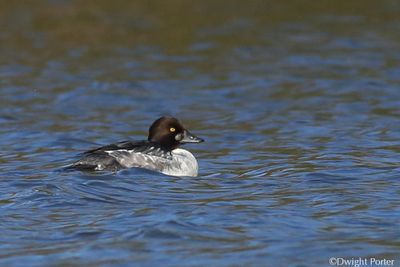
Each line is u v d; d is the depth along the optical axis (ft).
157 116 68.39
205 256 33.83
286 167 49.57
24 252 34.65
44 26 101.76
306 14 109.91
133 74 84.07
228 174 48.42
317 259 33.50
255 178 47.01
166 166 47.85
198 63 88.89
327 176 46.83
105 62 89.15
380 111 68.18
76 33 99.91
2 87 78.33
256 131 62.39
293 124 64.34
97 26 102.27
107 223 37.99
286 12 110.42
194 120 66.95
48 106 71.46
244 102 73.10
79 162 47.70
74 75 83.51
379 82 79.25
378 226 37.40
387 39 98.22
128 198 42.32
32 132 61.93
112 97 75.20
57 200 41.73
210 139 60.08
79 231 36.96
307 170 48.49
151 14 107.45
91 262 33.35
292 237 35.96
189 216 38.65
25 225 38.14
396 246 34.81
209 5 111.96
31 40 97.04
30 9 107.34
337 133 60.59
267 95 75.46
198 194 43.27
